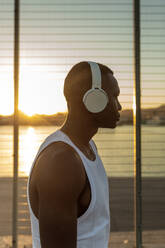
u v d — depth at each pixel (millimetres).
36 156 934
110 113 980
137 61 3566
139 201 3553
